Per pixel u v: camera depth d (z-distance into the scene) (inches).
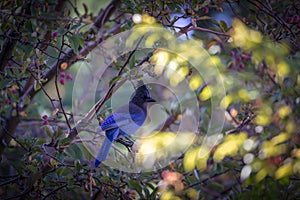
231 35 221.9
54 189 237.6
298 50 246.2
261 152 208.4
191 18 236.7
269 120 212.4
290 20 257.6
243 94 216.7
